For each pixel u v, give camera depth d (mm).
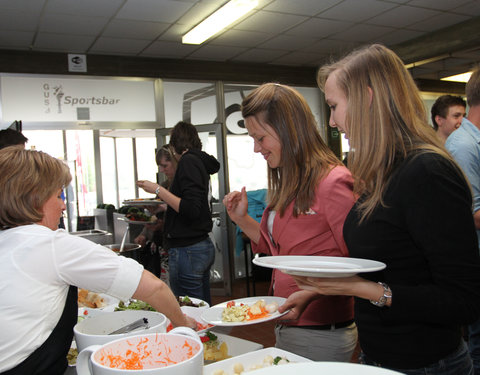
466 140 1788
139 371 641
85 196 7719
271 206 1363
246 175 5855
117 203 8867
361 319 959
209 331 1236
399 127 862
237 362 979
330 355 1230
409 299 796
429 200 780
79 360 773
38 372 916
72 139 7699
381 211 862
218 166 2832
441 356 871
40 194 978
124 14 3771
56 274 930
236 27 4344
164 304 1028
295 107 1211
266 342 3342
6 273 892
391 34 4875
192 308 1458
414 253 845
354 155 907
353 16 4203
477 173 1748
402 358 884
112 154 8812
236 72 5754
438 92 7352
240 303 1316
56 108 4844
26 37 4223
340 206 1135
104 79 5062
